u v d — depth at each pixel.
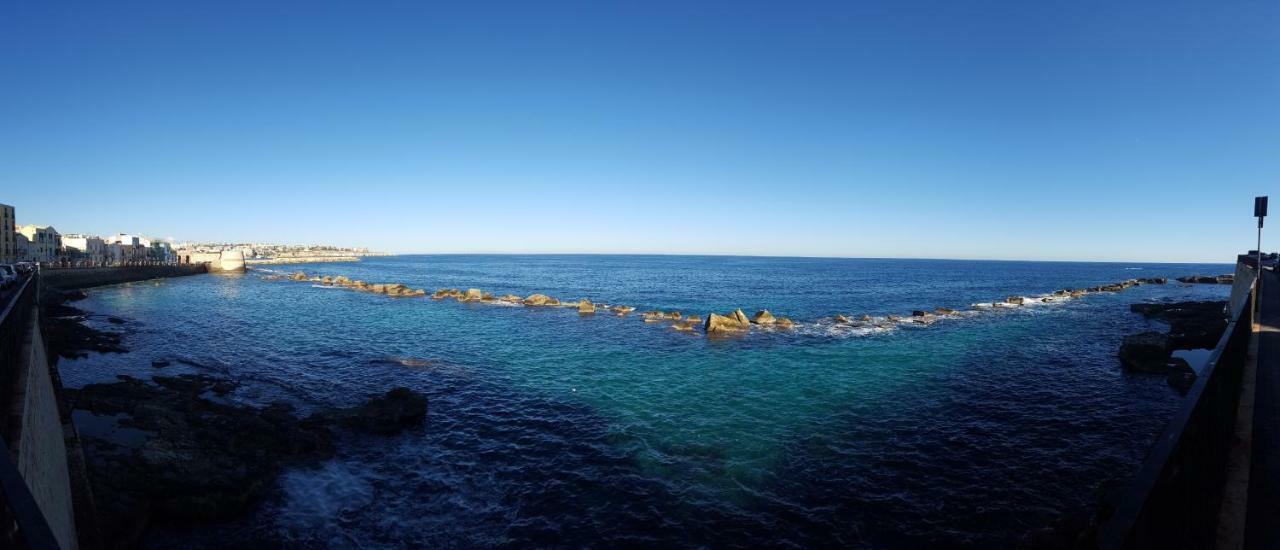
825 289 98.94
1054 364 33.84
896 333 45.16
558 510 16.19
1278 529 7.59
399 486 17.62
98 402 22.66
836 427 22.45
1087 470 18.52
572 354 36.81
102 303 67.31
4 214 85.88
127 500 15.11
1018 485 17.48
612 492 17.16
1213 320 45.41
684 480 17.86
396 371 31.92
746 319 48.44
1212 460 7.78
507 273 166.00
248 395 26.80
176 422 20.84
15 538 4.34
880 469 18.59
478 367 33.03
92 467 16.45
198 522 15.29
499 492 17.25
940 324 50.53
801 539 14.66
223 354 36.66
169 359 34.78
